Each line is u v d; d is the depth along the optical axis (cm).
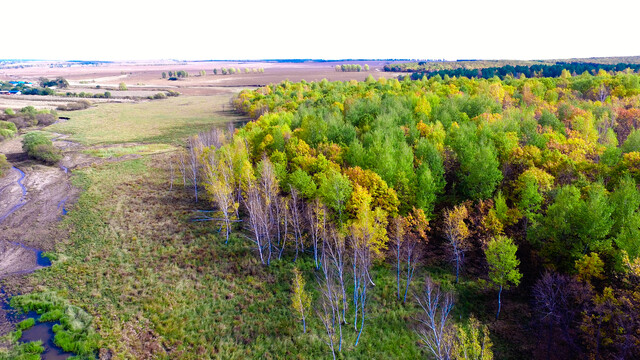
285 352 4031
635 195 4262
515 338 3947
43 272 5309
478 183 5544
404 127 7788
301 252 5744
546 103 9875
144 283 5091
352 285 4928
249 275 5291
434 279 4938
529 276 4694
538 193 5009
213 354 4000
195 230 6531
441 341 3475
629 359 3180
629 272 3416
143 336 4203
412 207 5350
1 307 4631
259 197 5947
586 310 3509
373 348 4031
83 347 3975
